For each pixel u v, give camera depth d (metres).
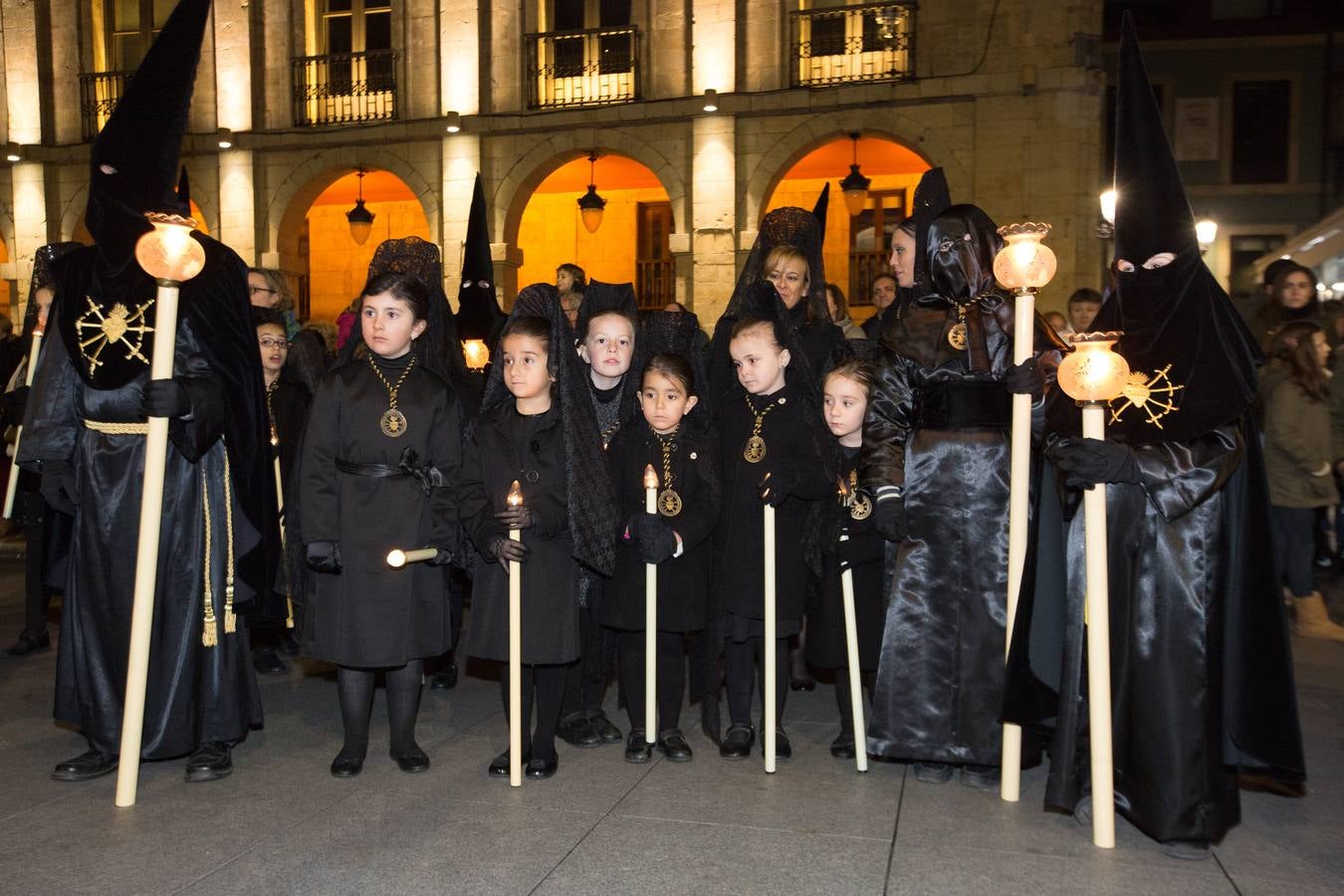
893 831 3.92
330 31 18.31
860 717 4.57
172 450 4.50
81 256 4.66
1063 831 3.94
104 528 4.48
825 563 4.76
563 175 19.02
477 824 3.97
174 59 4.35
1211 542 3.91
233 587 4.58
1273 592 3.94
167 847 3.76
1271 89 20.02
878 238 18.64
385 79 17.91
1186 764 3.73
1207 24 20.00
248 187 18.12
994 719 4.34
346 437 4.53
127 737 4.15
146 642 4.17
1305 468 7.23
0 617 7.91
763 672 5.30
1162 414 3.87
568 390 4.60
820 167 18.12
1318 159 19.84
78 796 4.26
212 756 4.50
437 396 4.65
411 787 4.38
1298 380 7.25
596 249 20.22
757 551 4.78
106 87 19.28
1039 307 15.07
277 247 18.16
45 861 3.65
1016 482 4.11
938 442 4.43
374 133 17.52
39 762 4.70
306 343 6.76
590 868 3.59
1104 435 3.92
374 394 4.56
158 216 4.02
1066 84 14.89
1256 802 4.27
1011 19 15.05
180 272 4.10
